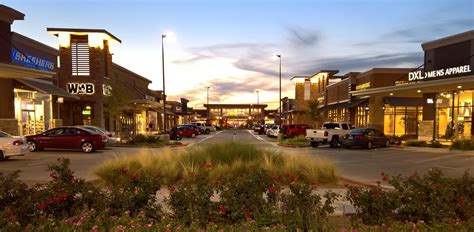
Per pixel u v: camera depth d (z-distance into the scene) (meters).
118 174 6.86
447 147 20.11
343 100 38.88
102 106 30.61
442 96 24.16
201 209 4.37
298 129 30.94
